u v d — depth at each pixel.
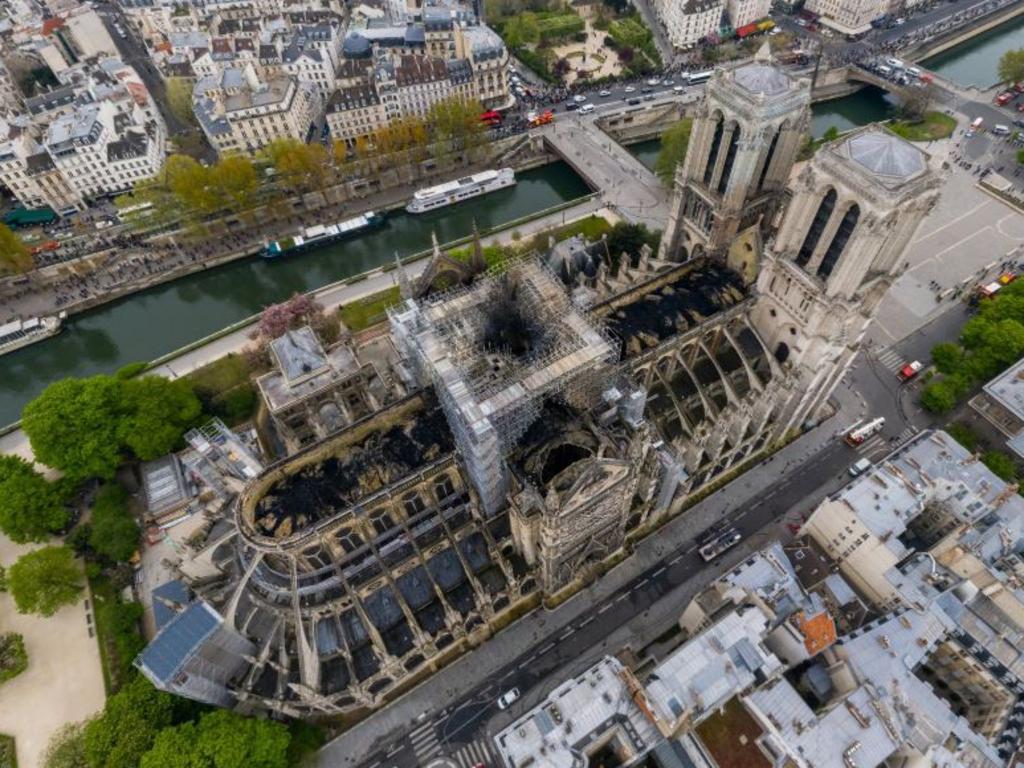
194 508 126.94
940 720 95.81
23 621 120.81
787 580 104.69
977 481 118.44
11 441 151.62
